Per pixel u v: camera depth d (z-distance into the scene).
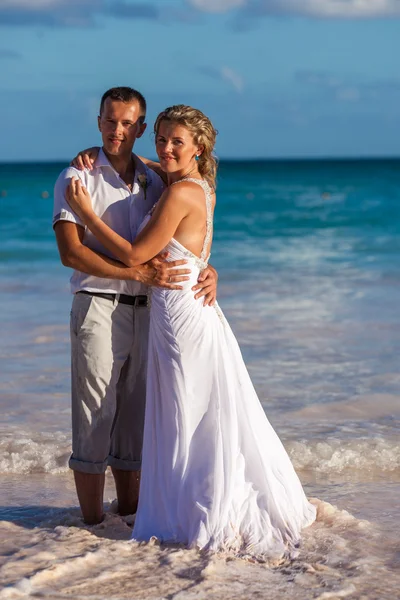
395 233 24.02
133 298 4.24
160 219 4.06
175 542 3.95
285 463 4.23
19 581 3.46
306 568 3.67
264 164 164.25
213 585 3.46
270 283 13.51
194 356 4.07
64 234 4.13
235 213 34.03
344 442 5.68
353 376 7.53
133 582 3.51
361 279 13.95
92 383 4.16
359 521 4.28
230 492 3.96
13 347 8.62
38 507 4.65
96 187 4.23
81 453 4.21
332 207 37.56
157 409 4.08
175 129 4.10
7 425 6.12
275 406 6.61
